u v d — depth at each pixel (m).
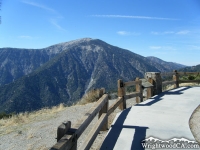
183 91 10.60
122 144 4.12
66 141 2.49
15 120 7.95
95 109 3.96
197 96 9.16
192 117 6.01
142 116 6.05
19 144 5.29
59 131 2.67
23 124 7.34
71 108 9.53
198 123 5.42
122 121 5.58
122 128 5.03
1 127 7.13
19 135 6.02
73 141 2.74
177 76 12.14
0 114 10.78
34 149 4.89
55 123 7.09
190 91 10.59
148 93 9.28
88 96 11.47
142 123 5.40
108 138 4.42
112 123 5.43
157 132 4.74
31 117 8.43
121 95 6.99
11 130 6.57
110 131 4.84
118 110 7.27
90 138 3.62
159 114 6.26
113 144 4.13
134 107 7.21
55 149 2.25
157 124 5.30
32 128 6.65
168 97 8.98
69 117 7.77
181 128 4.99
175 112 6.48
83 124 3.21
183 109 6.86
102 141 4.29
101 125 4.41
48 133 6.00
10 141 5.57
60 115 8.31
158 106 7.30
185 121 5.55
